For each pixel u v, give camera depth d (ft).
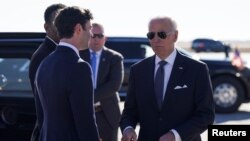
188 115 13.84
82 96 11.57
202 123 13.56
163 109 13.82
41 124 13.08
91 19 12.35
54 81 11.76
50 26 14.11
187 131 13.42
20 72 16.61
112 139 18.53
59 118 11.81
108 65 18.51
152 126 13.99
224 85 38.63
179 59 13.97
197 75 13.78
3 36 16.83
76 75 11.62
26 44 16.21
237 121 34.76
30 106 16.22
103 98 18.15
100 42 18.39
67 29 12.01
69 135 11.75
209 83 13.89
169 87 13.79
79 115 11.55
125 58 37.50
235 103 38.75
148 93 14.05
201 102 13.70
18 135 16.42
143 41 38.01
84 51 18.13
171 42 13.85
